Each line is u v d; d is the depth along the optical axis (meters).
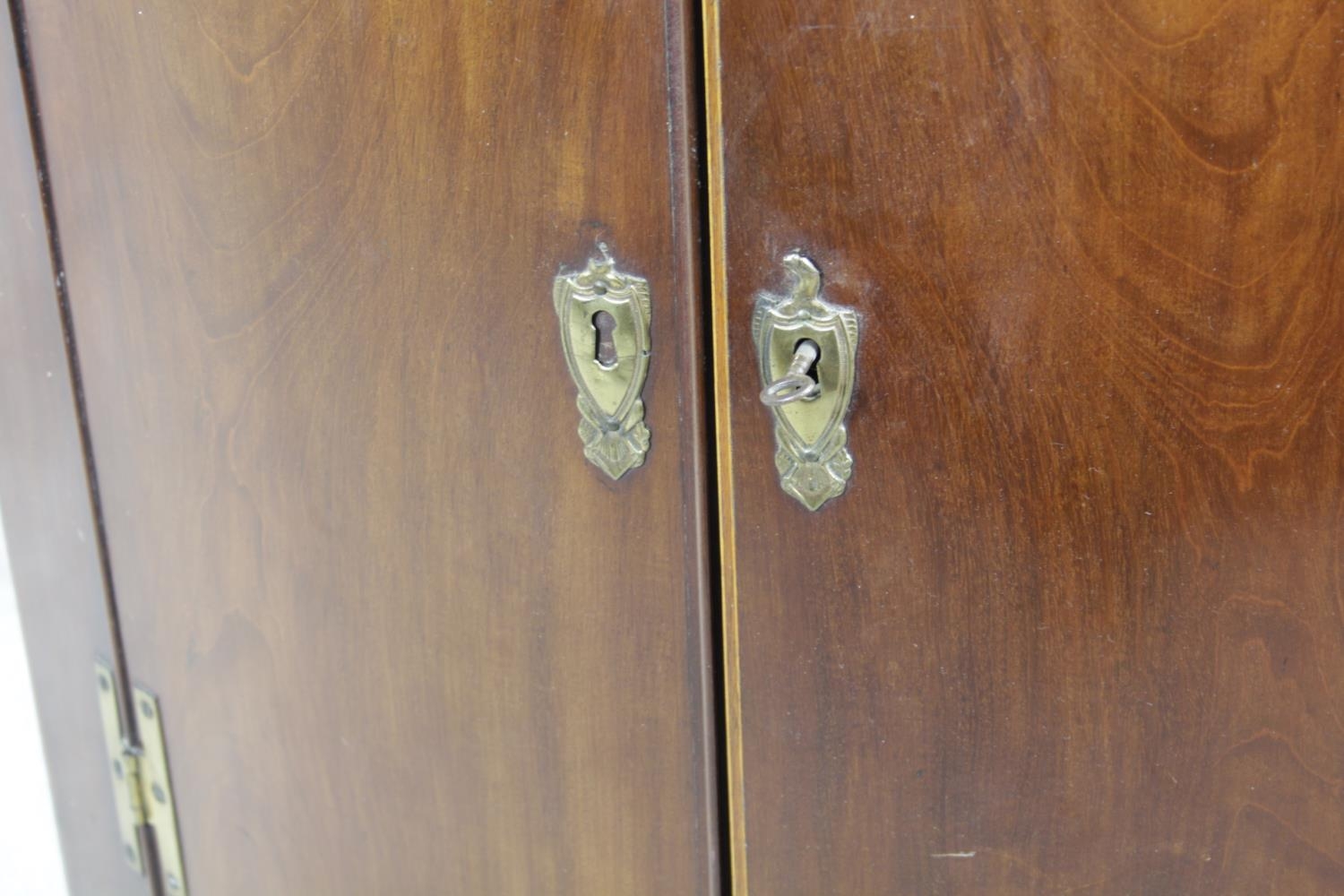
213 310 0.82
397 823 0.88
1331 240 0.58
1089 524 0.65
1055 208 0.61
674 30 0.63
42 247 0.88
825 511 0.68
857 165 0.62
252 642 0.90
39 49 0.83
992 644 0.68
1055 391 0.63
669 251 0.67
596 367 0.70
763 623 0.71
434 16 0.68
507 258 0.71
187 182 0.80
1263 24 0.56
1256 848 0.68
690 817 0.77
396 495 0.79
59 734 1.08
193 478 0.88
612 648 0.76
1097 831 0.70
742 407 0.67
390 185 0.73
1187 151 0.58
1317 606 0.63
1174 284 0.60
